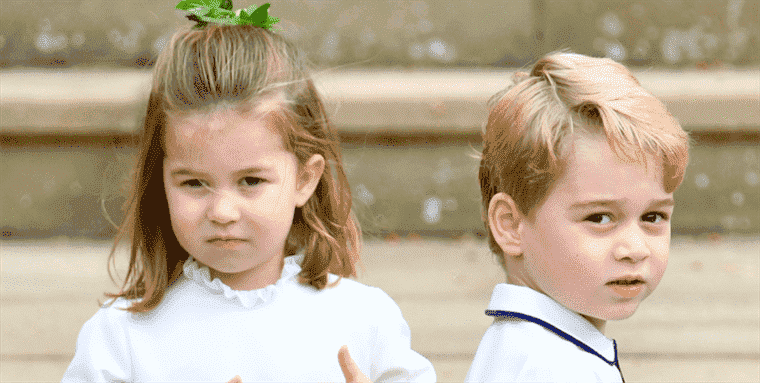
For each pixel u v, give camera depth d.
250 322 3.79
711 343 6.94
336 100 10.26
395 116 10.77
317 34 11.48
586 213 3.30
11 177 11.05
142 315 3.83
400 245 10.59
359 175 10.98
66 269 9.41
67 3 11.41
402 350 4.14
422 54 11.65
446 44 11.65
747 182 11.23
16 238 11.05
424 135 11.01
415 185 11.05
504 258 3.78
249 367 3.75
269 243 3.60
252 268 3.83
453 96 10.76
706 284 8.76
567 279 3.38
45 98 10.69
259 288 3.86
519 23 11.63
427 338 6.98
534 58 11.65
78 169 11.04
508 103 3.59
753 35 11.71
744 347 6.85
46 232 11.10
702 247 10.55
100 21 11.45
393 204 11.05
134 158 3.94
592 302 3.38
